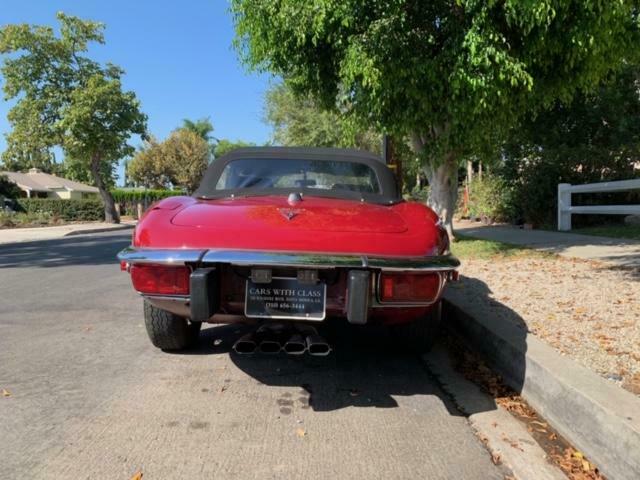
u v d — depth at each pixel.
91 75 31.41
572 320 4.69
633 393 3.05
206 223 3.45
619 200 14.24
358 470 2.73
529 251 9.21
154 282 3.38
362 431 3.16
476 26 7.35
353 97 8.96
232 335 5.15
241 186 4.43
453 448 2.97
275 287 3.32
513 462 2.79
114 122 31.42
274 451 2.91
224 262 3.20
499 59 7.30
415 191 29.02
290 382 3.96
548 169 14.31
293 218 3.50
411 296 3.35
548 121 15.73
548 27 7.37
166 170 63.06
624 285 6.09
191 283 3.19
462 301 5.47
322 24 7.81
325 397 3.67
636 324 4.51
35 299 7.02
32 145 30.59
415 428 3.21
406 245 3.37
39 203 35.59
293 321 3.47
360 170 4.54
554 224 14.59
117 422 3.24
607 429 2.68
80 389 3.77
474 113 8.08
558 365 3.39
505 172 15.85
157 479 2.62
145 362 4.36
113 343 4.91
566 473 2.69
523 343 3.90
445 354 4.67
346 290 3.33
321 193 4.34
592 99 15.22
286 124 26.92
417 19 8.20
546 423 3.27
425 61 7.79
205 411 3.42
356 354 4.64
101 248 14.88
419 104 8.48
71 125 29.72
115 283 8.36
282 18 8.31
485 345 4.41
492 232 13.34
